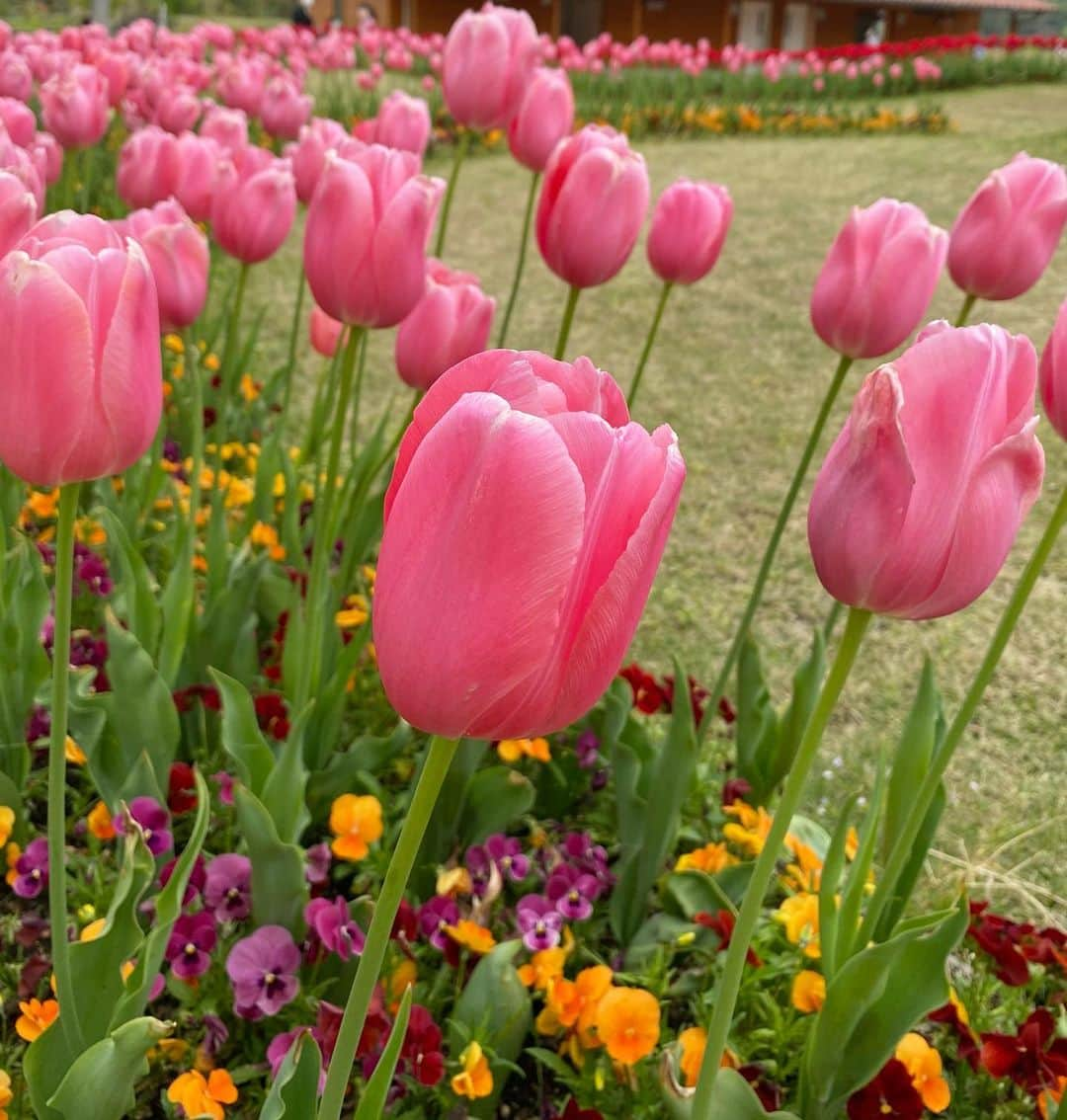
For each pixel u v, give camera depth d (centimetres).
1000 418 116
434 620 88
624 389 689
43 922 224
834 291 218
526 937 220
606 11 3797
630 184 234
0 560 251
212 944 208
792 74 1947
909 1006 182
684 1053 200
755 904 142
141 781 229
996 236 226
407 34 1495
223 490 362
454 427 84
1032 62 2509
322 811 264
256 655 298
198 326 498
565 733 291
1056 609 478
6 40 689
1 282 119
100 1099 155
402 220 211
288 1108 147
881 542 117
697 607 456
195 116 500
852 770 363
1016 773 374
